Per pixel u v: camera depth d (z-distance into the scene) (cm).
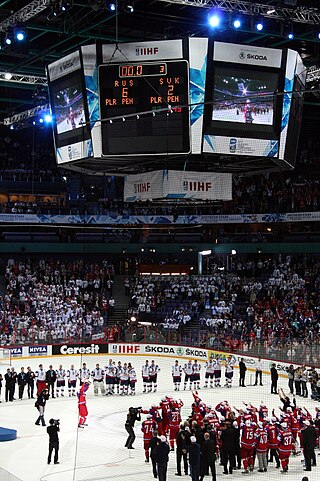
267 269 4888
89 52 2466
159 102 2438
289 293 4453
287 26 2608
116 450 2275
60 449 2288
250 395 3095
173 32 3331
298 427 2202
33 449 2284
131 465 2092
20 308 4634
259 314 4338
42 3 2475
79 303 4797
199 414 2233
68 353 4309
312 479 1912
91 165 2738
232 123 2462
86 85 2492
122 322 4803
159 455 1853
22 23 2555
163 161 2647
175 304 4769
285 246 4869
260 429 2002
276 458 2055
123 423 2641
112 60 2448
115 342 4391
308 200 4766
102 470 2036
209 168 2838
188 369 3256
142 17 3181
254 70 2462
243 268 4950
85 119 2517
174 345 4250
